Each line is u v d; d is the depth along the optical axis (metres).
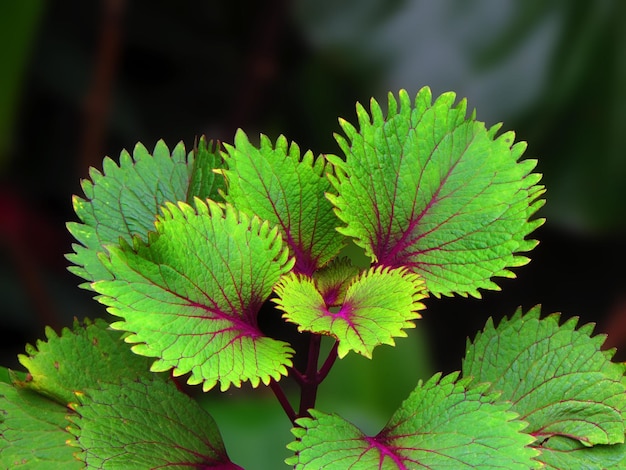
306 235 0.76
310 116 1.46
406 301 0.72
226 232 0.72
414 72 1.42
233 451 0.95
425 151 0.76
